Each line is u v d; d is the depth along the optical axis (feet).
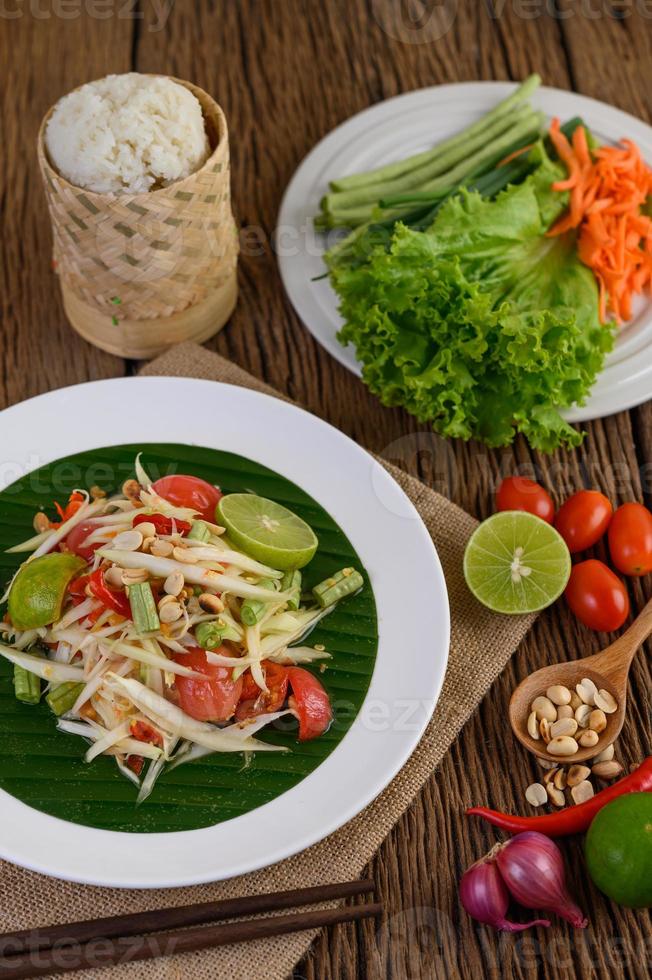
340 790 2.45
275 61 3.61
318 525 2.73
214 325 3.13
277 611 2.62
